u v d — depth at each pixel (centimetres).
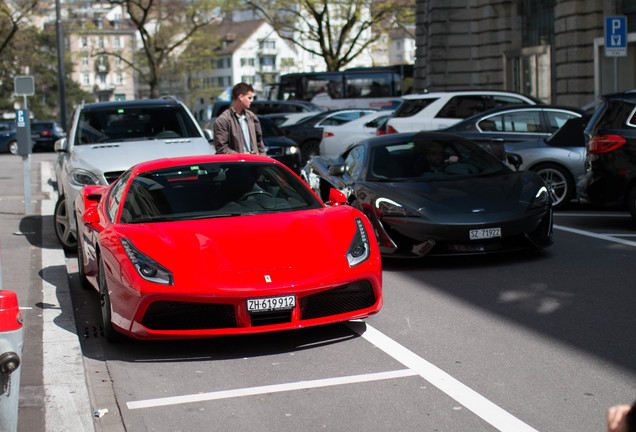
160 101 1138
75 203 799
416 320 601
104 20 12788
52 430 397
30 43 8188
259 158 690
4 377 323
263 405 434
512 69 3053
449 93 1622
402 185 841
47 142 4200
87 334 605
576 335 545
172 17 5794
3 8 4931
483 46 3158
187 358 527
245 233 557
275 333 576
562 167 1191
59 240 974
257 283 508
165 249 536
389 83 4141
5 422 329
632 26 2273
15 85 1287
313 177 1081
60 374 482
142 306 512
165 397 455
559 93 2488
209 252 532
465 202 791
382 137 960
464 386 451
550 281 713
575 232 972
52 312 643
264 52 13150
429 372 478
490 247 780
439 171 880
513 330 564
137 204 615
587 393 433
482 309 627
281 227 569
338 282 525
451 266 802
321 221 585
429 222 767
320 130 2438
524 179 849
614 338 534
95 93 13012
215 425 408
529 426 390
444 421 400
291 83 4225
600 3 2330
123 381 487
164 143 1030
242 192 633
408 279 750
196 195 626
